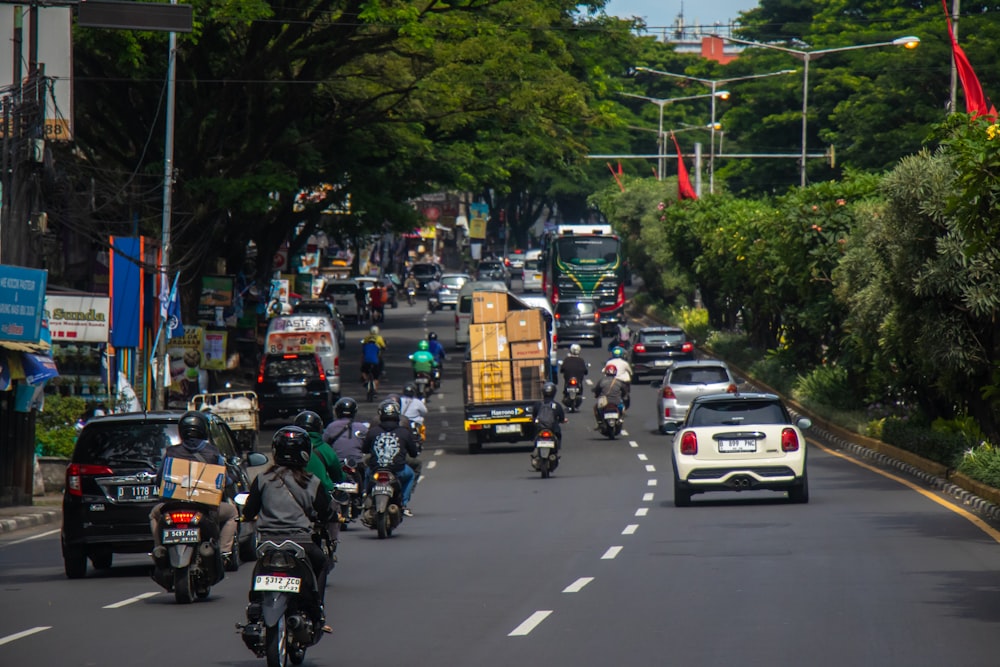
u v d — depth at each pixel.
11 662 32.19
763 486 66.50
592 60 162.25
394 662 31.27
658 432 116.00
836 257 116.12
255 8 107.44
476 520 65.38
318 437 42.66
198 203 127.19
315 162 135.88
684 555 49.94
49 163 82.94
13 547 61.22
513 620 36.91
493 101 131.25
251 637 29.61
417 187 156.38
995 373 71.12
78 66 122.06
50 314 95.81
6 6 87.12
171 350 115.25
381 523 58.38
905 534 54.69
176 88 127.56
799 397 128.00
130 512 49.25
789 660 30.39
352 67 128.75
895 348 84.50
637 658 31.05
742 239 144.62
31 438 79.00
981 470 69.44
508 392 108.00
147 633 36.44
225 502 43.88
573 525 61.66
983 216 53.09
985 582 41.78
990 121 72.75
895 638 32.91
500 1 125.94
